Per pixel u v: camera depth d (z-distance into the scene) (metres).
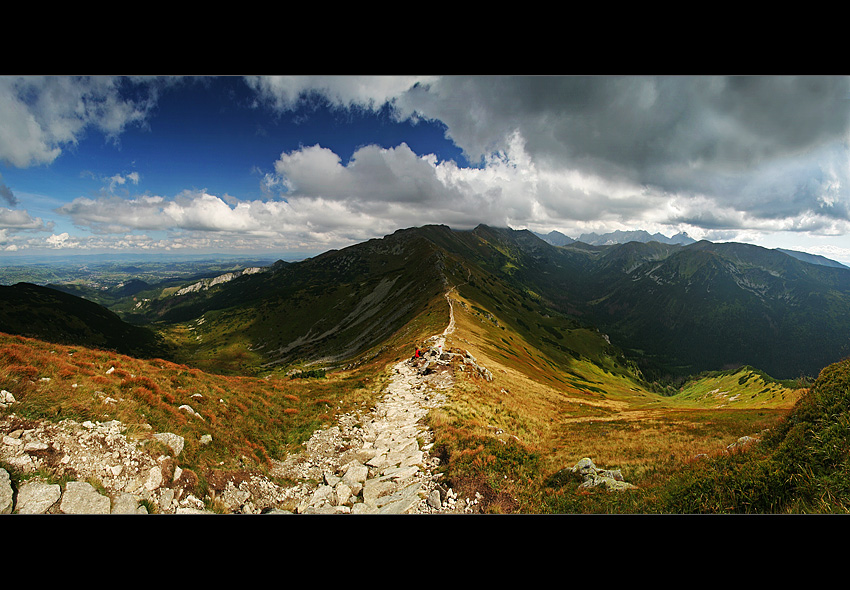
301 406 21.56
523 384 49.22
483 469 13.82
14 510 7.15
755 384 144.62
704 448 17.14
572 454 18.12
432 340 54.12
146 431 11.17
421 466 14.80
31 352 12.43
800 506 7.27
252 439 15.84
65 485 8.04
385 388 31.62
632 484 12.58
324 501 12.16
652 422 28.70
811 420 9.73
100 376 12.82
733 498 8.56
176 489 9.95
